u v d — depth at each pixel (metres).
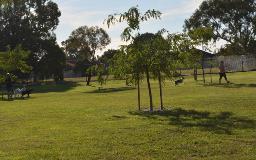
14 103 29.73
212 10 91.31
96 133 14.13
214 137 12.78
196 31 20.28
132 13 19.69
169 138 12.84
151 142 12.41
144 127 14.88
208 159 10.52
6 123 17.83
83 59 94.38
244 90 28.17
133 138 13.04
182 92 29.70
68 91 46.12
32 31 78.81
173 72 20.59
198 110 18.97
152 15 19.77
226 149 11.35
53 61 79.31
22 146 12.54
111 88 43.16
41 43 78.69
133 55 19.75
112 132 14.18
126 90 36.91
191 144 12.00
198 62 22.50
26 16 78.88
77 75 108.06
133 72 20.14
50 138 13.62
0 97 39.78
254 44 90.88
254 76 48.31
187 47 20.17
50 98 33.75
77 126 15.88
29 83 77.88
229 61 80.12
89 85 57.34
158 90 33.62
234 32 92.00
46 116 19.59
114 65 20.45
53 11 80.69
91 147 12.06
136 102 24.64
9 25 77.31
